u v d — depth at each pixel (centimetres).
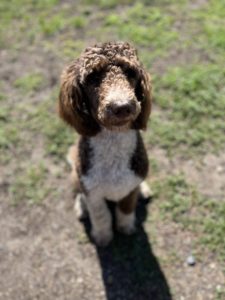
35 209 76
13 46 101
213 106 85
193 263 68
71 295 67
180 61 93
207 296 65
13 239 73
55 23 104
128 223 71
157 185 76
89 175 60
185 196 75
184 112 85
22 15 107
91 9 107
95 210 66
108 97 50
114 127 52
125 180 60
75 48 99
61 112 58
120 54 52
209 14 102
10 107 89
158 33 99
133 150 60
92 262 70
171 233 72
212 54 94
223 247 69
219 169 78
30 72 95
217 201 74
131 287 67
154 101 87
